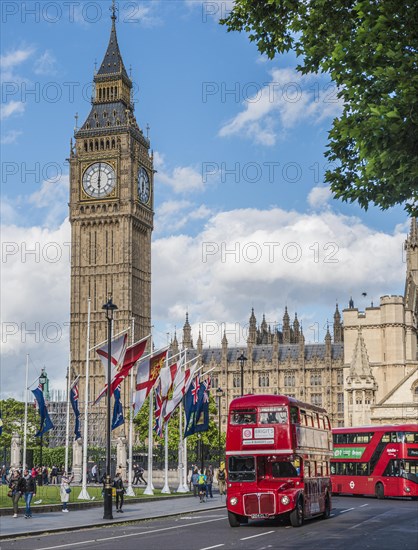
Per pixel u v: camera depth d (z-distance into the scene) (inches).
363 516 2219.5
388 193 1203.9
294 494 1913.1
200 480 3073.3
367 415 5334.6
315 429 2145.7
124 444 4488.2
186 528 1943.9
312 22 1322.6
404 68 1095.6
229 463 1958.7
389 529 1793.8
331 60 1191.6
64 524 2033.7
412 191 1170.0
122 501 2517.2
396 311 6515.8
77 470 4424.2
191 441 5551.2
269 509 1913.1
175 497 3329.2
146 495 3294.8
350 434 3284.9
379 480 3097.9
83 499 2881.4
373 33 1129.4
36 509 2436.0
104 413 7106.3
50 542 1635.1
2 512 2325.3
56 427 7057.1
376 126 1067.3
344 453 3292.3
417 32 1120.8
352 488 3233.3
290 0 1346.0
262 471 1947.6
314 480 2068.2
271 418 1946.4
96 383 7736.2
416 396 5246.1
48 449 5959.6
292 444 1925.4
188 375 3191.4
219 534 1760.6
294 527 1905.8
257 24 1418.6
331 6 1304.1
